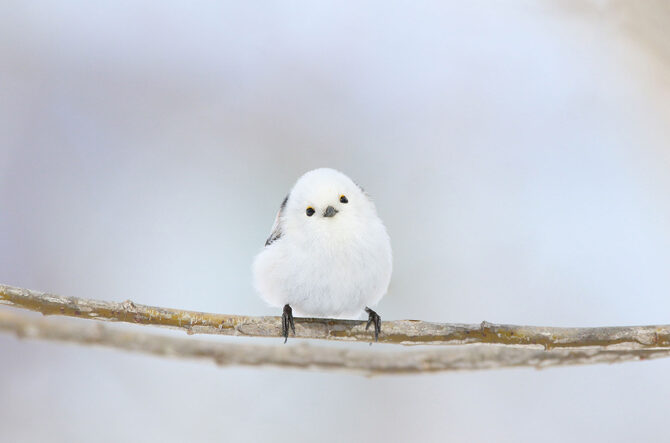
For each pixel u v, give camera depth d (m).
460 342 3.70
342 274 3.74
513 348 3.70
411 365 3.69
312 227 3.74
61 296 3.69
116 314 3.69
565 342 3.69
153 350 3.65
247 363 3.67
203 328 3.70
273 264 3.74
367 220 3.75
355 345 3.80
